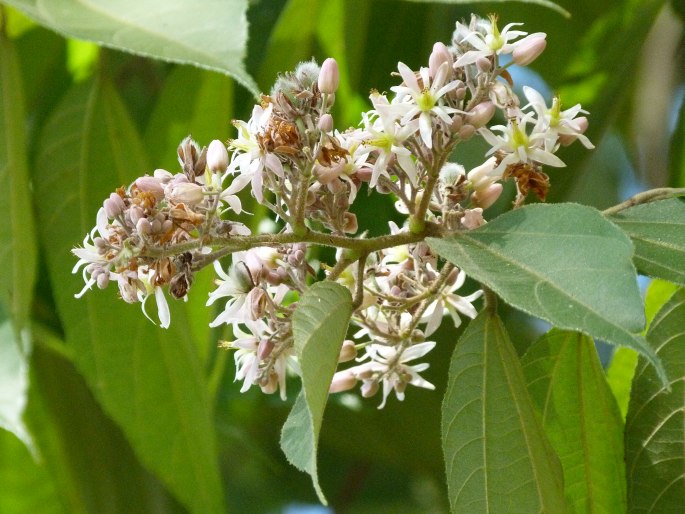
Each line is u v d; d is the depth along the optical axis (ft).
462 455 1.22
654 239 1.22
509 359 1.22
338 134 1.22
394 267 1.28
